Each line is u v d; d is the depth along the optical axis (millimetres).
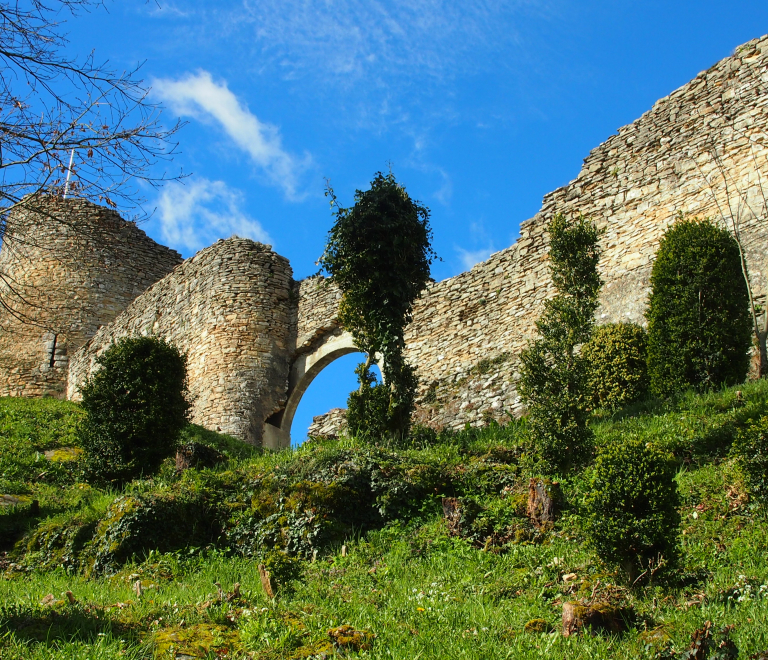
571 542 8539
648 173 16203
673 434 10820
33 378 27766
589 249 12891
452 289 19031
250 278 22062
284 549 9906
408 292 14586
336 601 7383
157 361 14562
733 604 6457
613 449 7570
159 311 24641
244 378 20859
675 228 13898
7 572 10344
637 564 7133
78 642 5992
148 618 6859
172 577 9398
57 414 18922
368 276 14523
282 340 21672
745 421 10289
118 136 9516
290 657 5879
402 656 5805
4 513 12172
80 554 10312
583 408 11148
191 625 6641
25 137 9219
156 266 30391
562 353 11664
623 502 7246
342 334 20781
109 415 13867
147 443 13789
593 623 6156
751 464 8422
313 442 13984
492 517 9500
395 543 9578
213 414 20609
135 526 10180
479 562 8500
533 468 10648
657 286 13469
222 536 10516
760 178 14477
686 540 7992
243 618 6707
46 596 7664
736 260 13266
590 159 17391
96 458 13672
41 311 28453
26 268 29062
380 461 11102
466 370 17891
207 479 11539
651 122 16547
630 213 16234
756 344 13078
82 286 28875
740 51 15508
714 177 15141
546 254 17422
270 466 11898
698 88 15984
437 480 10789
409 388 13875
